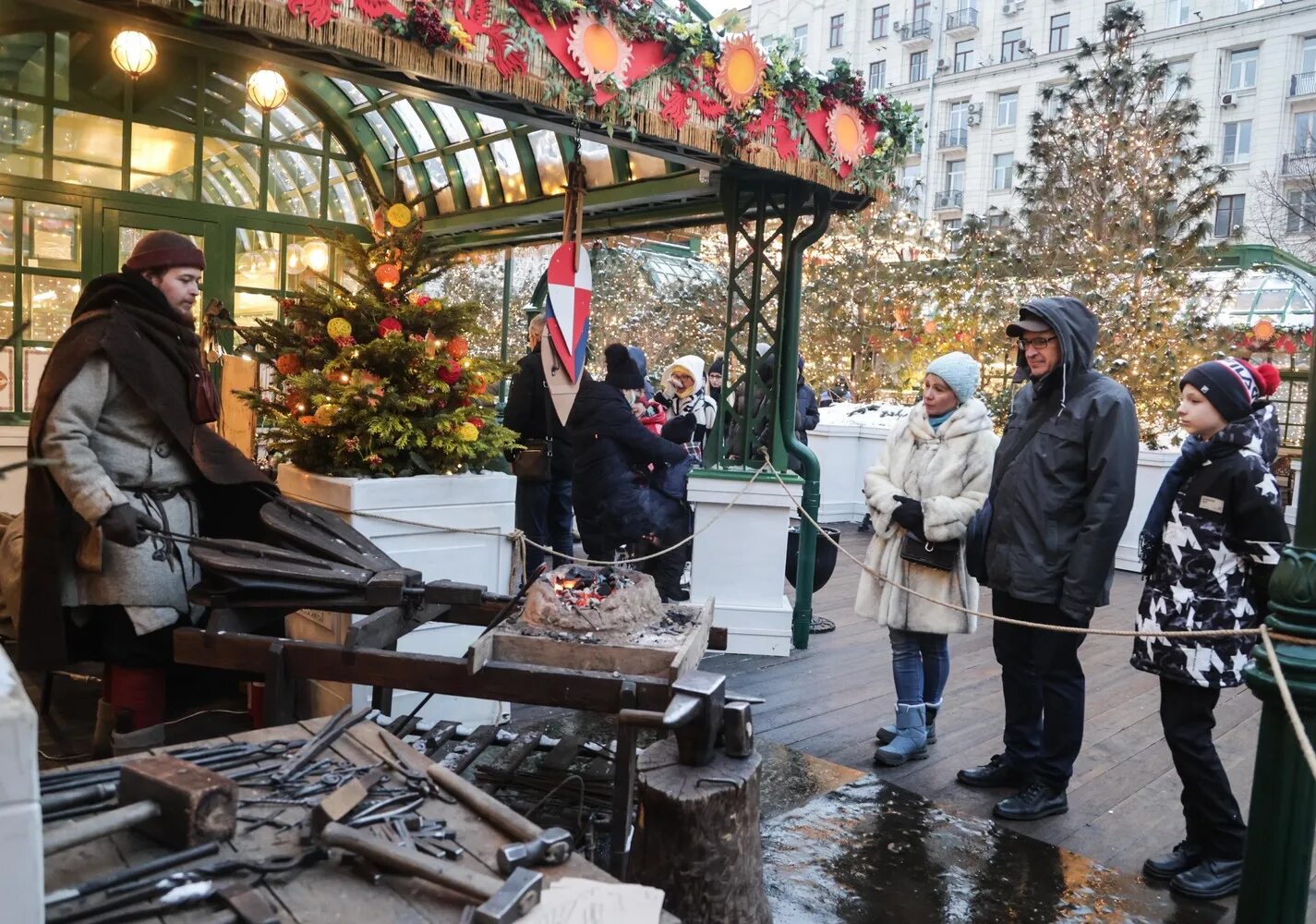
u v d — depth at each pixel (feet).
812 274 46.83
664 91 14.43
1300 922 7.59
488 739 10.21
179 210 22.61
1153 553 10.46
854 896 9.52
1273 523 9.50
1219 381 9.86
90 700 13.69
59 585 10.25
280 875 5.04
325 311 13.11
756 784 8.11
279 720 8.98
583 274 15.10
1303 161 102.22
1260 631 7.64
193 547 9.95
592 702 8.30
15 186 20.36
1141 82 35.09
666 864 7.70
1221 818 9.91
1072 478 11.27
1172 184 33.01
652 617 9.64
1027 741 12.29
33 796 3.49
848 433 35.73
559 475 21.20
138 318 10.53
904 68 155.74
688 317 50.67
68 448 9.64
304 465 13.12
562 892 4.93
